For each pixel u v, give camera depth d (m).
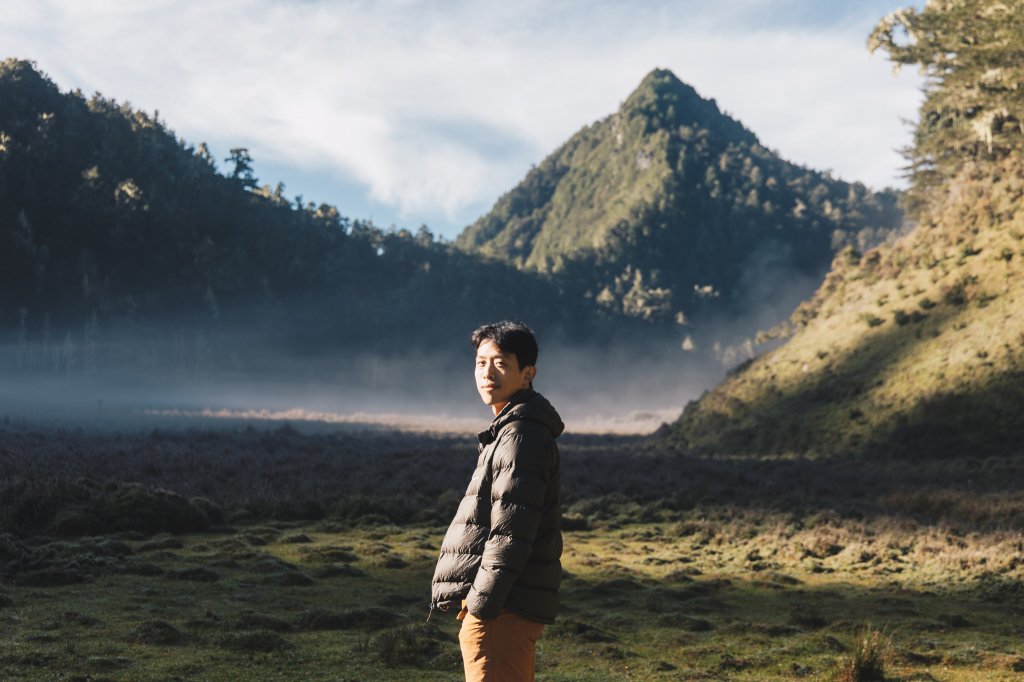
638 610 11.66
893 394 48.72
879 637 9.55
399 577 13.69
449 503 24.66
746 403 60.34
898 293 60.19
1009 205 56.41
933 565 15.97
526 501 3.15
